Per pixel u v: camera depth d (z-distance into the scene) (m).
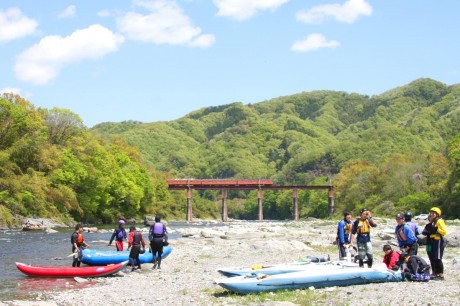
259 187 171.62
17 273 28.86
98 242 48.84
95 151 108.56
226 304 18.20
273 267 23.31
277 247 40.78
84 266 29.38
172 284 23.81
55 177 91.06
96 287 23.69
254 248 41.81
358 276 20.88
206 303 18.67
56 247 44.94
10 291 23.14
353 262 24.55
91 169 101.81
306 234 60.88
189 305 18.47
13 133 89.25
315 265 23.22
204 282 24.12
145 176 139.00
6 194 78.62
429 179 121.56
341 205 158.25
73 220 92.81
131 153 154.50
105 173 108.56
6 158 82.56
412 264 21.62
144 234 64.38
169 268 29.91
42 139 91.75
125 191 118.12
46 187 86.62
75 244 29.97
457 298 17.48
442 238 21.53
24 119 89.69
